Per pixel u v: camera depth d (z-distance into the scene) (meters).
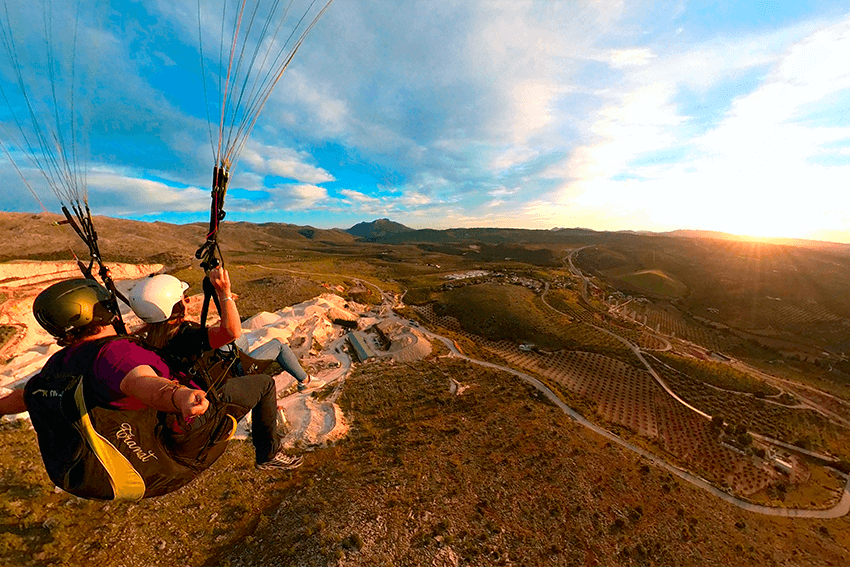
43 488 23.66
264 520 25.69
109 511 23.67
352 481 31.25
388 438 39.44
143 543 22.52
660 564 29.61
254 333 63.94
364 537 25.20
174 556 22.39
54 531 21.20
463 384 55.94
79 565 20.14
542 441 42.88
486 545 27.23
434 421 44.22
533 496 33.62
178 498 26.50
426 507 29.39
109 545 21.69
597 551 29.45
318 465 33.53
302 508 27.28
